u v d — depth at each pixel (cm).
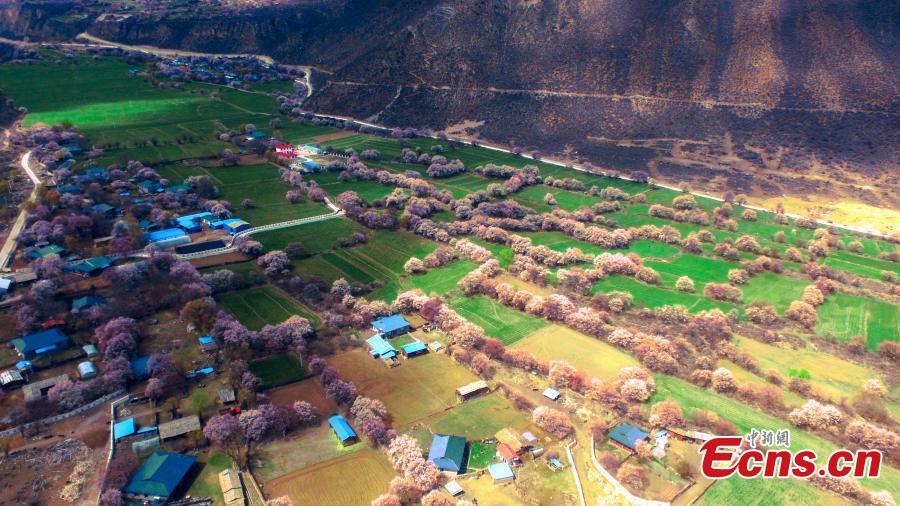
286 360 16138
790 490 12312
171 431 13300
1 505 11600
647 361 16300
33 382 14675
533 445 13625
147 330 16988
